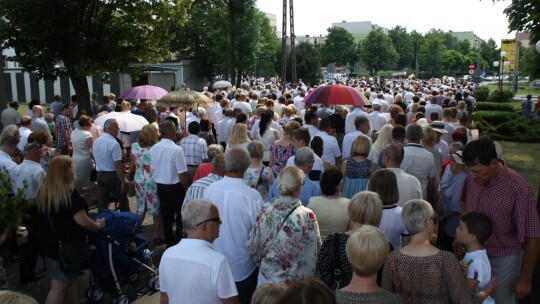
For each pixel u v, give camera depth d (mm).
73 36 16734
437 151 6516
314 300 2111
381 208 3676
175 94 10039
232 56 42719
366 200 3662
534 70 25859
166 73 35000
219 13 43844
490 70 136375
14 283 6078
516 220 3729
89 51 17438
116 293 5328
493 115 23891
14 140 6488
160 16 18891
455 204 5500
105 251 5082
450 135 9641
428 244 3260
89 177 8641
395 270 3186
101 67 17594
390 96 19516
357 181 5613
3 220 4500
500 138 21109
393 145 5082
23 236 7562
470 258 3650
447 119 10031
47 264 4676
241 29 42531
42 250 4645
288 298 2150
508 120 23766
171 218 7078
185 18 20062
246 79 49906
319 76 54188
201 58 45844
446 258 3129
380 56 92875
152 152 6895
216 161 5273
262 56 61156
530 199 3682
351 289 2867
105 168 7723
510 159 16516
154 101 13258
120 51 17906
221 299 3223
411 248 3252
